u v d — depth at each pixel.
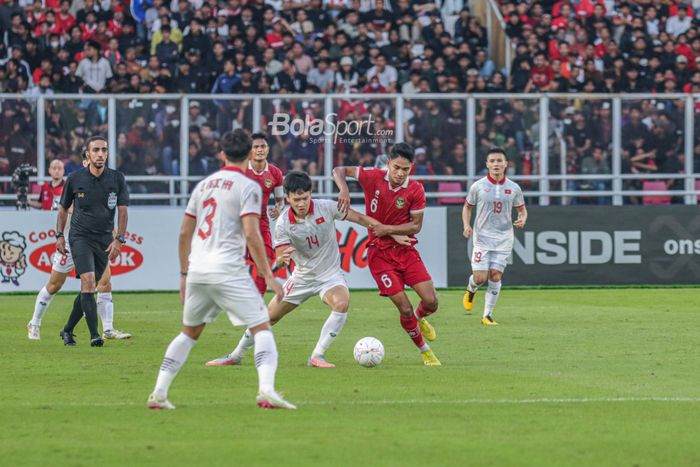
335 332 31.66
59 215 37.53
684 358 34.09
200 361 33.12
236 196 22.67
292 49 73.31
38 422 22.69
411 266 33.41
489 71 76.38
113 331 39.72
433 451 19.84
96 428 21.98
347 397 26.06
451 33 77.25
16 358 33.94
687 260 63.31
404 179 32.81
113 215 37.66
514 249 62.56
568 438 21.12
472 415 23.64
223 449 19.94
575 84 74.81
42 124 61.19
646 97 63.88
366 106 62.31
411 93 67.25
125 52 73.94
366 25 75.88
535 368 31.78
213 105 61.78
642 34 76.69
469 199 45.84
